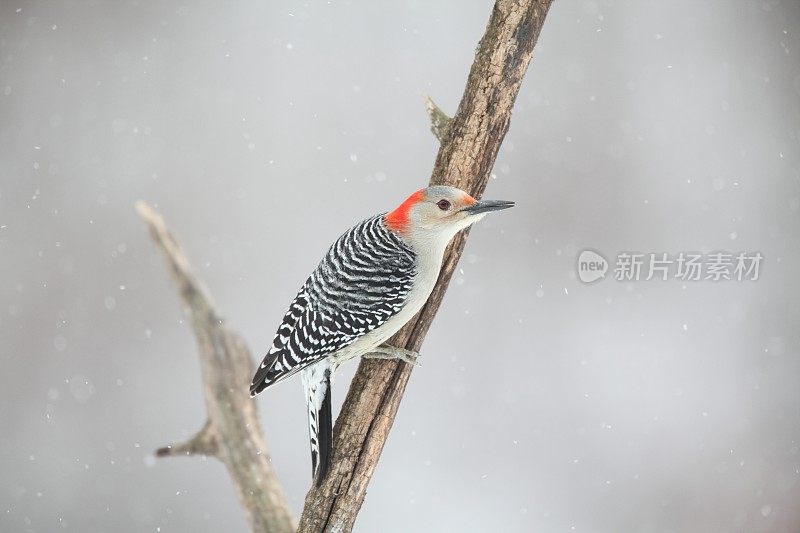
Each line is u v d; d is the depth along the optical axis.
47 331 13.30
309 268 13.52
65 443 12.66
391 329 7.24
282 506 7.35
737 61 15.16
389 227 7.42
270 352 7.37
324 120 14.52
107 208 14.00
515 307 13.52
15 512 12.16
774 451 13.02
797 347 13.64
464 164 7.30
